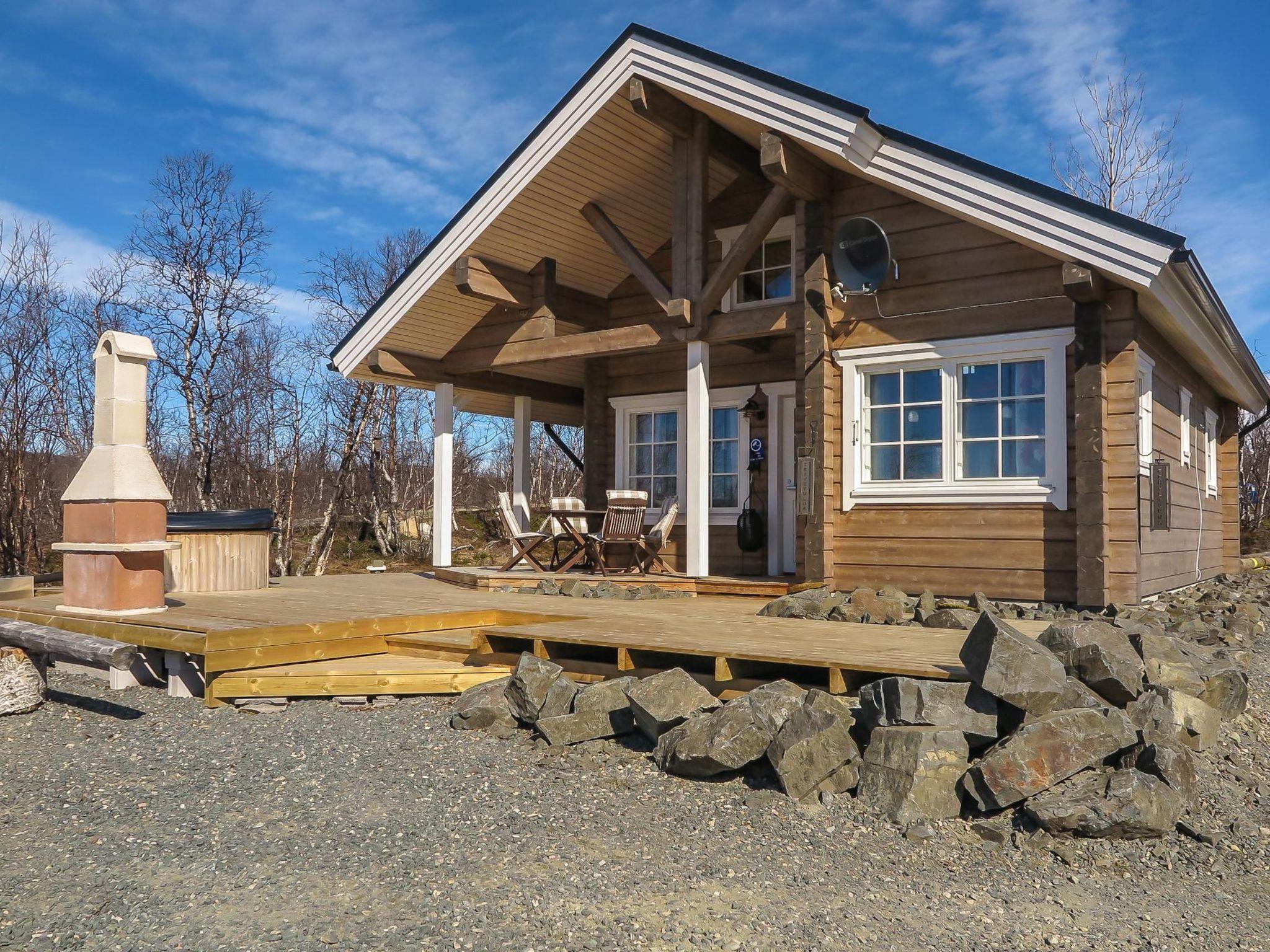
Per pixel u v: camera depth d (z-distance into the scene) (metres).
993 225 7.40
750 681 5.37
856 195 8.63
